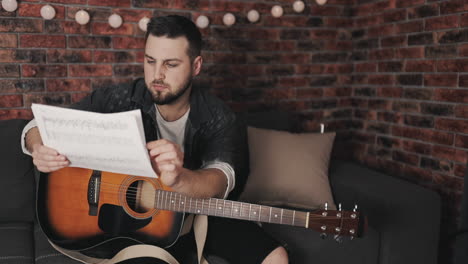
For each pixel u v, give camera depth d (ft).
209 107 5.21
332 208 6.14
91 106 5.24
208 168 4.61
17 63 6.97
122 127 3.36
